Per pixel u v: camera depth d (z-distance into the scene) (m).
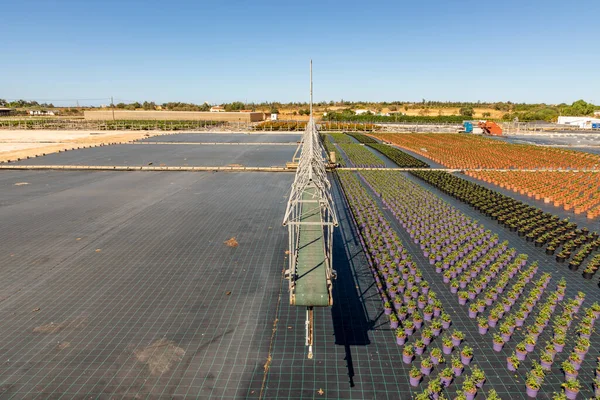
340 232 23.22
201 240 21.44
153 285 16.44
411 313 14.45
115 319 13.98
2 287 16.16
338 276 17.61
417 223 23.70
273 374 11.38
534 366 11.52
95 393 10.58
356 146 62.19
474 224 23.36
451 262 18.42
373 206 27.27
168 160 48.28
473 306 14.39
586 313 14.18
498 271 18.06
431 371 11.65
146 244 20.83
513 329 13.52
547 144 65.25
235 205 28.39
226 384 10.96
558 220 24.42
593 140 71.62
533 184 34.12
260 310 14.62
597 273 17.75
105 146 61.50
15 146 59.38
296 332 13.33
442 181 35.19
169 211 26.77
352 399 10.52
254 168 42.12
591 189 32.28
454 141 69.25
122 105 195.00
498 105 175.12
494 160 47.94
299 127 99.12
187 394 10.58
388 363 11.95
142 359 11.93
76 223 24.06
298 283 11.76
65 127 97.69
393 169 41.84
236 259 19.02
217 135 82.94
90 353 12.18
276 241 21.30
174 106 188.00
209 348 12.46
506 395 10.73
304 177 15.61
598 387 10.48
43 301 15.14
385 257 18.42
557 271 18.14
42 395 10.49
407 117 119.06
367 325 13.91
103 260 18.80
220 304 15.02
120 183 35.53
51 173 39.91
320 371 11.53
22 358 11.93
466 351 11.95
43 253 19.55
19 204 28.17
